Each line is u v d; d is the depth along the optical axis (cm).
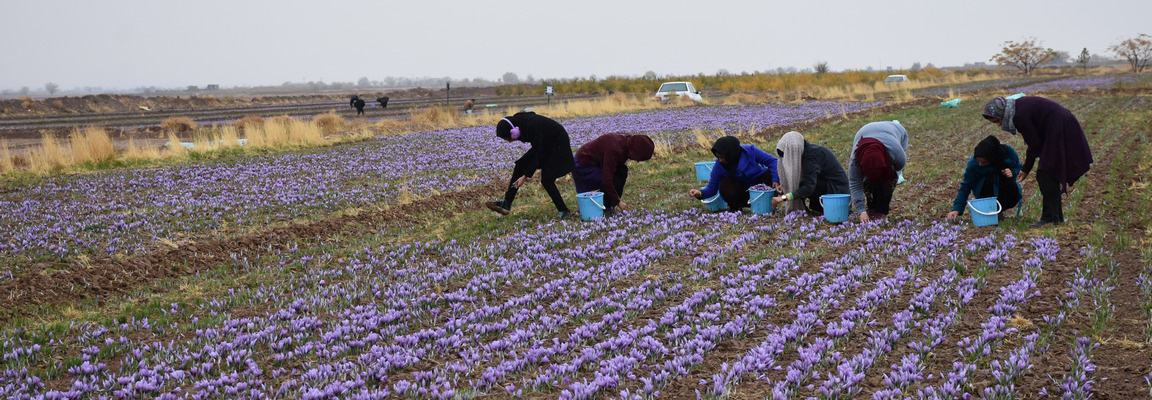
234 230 1662
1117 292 1002
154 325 1023
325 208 1909
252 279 1271
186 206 1927
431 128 4509
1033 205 1603
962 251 1227
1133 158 2222
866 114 4541
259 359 903
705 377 805
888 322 942
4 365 881
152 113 7362
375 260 1355
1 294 1179
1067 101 5075
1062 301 974
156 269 1348
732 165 1617
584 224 1584
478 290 1159
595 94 10312
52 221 1767
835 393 735
